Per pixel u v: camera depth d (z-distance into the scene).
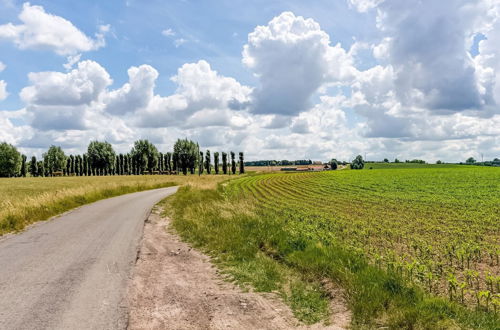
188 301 6.12
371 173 87.94
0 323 5.03
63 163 122.00
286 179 74.06
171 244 11.27
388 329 5.06
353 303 5.84
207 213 16.06
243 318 5.45
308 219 18.31
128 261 8.71
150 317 5.40
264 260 8.80
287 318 5.50
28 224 14.45
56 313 5.42
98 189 29.03
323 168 157.00
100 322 5.13
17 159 105.38
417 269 8.37
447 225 17.70
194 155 103.31
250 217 14.41
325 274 7.51
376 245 12.32
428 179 62.16
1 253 9.39
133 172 114.00
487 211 23.52
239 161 119.62
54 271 7.71
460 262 10.20
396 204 28.39
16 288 6.55
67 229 13.34
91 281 7.04
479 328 5.03
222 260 9.12
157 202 24.89
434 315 5.29
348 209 24.78
